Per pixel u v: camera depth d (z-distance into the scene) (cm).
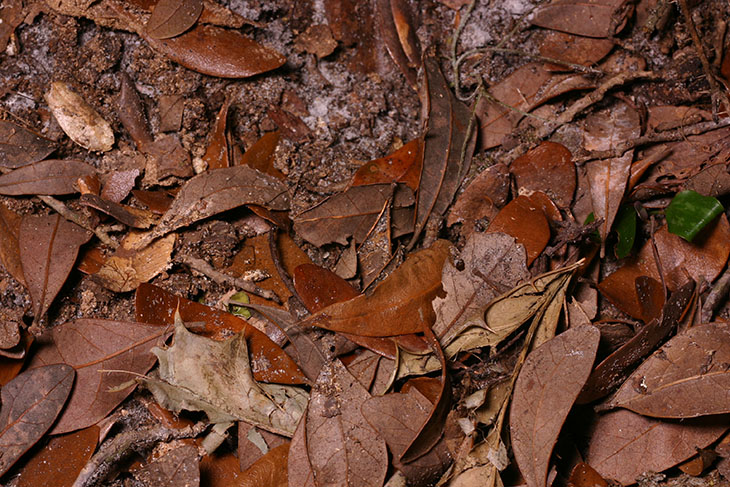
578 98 55
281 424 50
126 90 53
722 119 53
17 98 53
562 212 53
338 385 49
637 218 53
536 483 48
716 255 52
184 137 53
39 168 52
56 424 49
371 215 52
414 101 55
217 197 51
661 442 50
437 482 49
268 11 54
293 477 48
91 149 52
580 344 48
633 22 55
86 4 53
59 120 52
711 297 51
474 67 55
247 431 50
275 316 51
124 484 50
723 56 54
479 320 49
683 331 50
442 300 50
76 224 52
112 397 50
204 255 52
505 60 55
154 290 50
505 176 53
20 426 49
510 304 50
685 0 52
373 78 55
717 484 50
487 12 55
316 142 54
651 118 54
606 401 50
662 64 55
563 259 51
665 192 53
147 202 52
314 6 55
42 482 49
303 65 55
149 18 53
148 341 50
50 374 49
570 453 50
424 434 48
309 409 49
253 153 53
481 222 53
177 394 49
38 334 50
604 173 53
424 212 52
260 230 52
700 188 52
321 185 54
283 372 50
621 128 53
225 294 52
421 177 52
